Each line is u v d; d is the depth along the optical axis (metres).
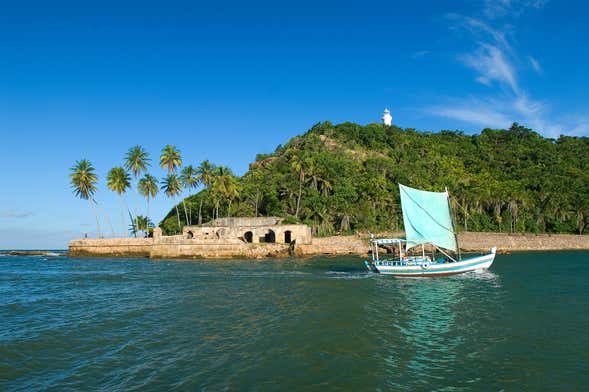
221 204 99.94
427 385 13.49
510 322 22.09
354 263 59.44
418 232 43.62
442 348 17.41
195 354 16.59
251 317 23.17
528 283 37.78
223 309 25.44
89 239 79.00
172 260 69.12
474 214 102.81
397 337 19.06
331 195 96.31
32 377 14.27
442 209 44.41
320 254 76.31
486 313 24.38
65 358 16.27
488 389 13.20
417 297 30.02
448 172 123.88
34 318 23.47
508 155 141.62
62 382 13.78
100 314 24.33
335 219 92.81
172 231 103.50
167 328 20.77
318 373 14.49
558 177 116.81
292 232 78.06
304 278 41.47
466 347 17.56
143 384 13.52
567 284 37.03
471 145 154.62
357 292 32.22
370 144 140.38
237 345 17.77
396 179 110.06
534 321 22.33
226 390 12.99
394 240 46.16
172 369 14.90
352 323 21.75
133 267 55.84
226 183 91.25
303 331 20.08
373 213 92.31
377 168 114.81
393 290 33.47
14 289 35.56
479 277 42.56
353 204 92.06
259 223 85.06
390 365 15.30
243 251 72.12
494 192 101.88
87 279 42.03
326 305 26.70
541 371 14.79
